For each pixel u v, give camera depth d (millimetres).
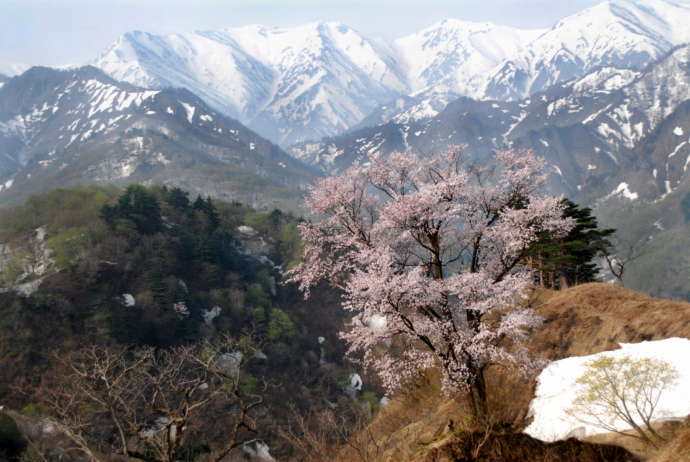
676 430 12914
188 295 100500
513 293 18297
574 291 26047
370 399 73625
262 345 92062
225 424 41031
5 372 70812
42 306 84875
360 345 18562
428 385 24453
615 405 13938
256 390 71938
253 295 111938
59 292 93625
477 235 20078
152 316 91062
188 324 92250
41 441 38844
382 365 18484
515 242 18828
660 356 17203
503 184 20406
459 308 18375
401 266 19672
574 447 13617
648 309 21469
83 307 90750
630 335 20359
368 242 20391
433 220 19172
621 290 24953
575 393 16891
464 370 17062
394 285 16531
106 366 13516
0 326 79125
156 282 95625
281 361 93125
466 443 14852
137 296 95250
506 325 17062
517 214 18938
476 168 21281
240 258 128875
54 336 80062
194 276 111625
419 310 18500
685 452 11180
